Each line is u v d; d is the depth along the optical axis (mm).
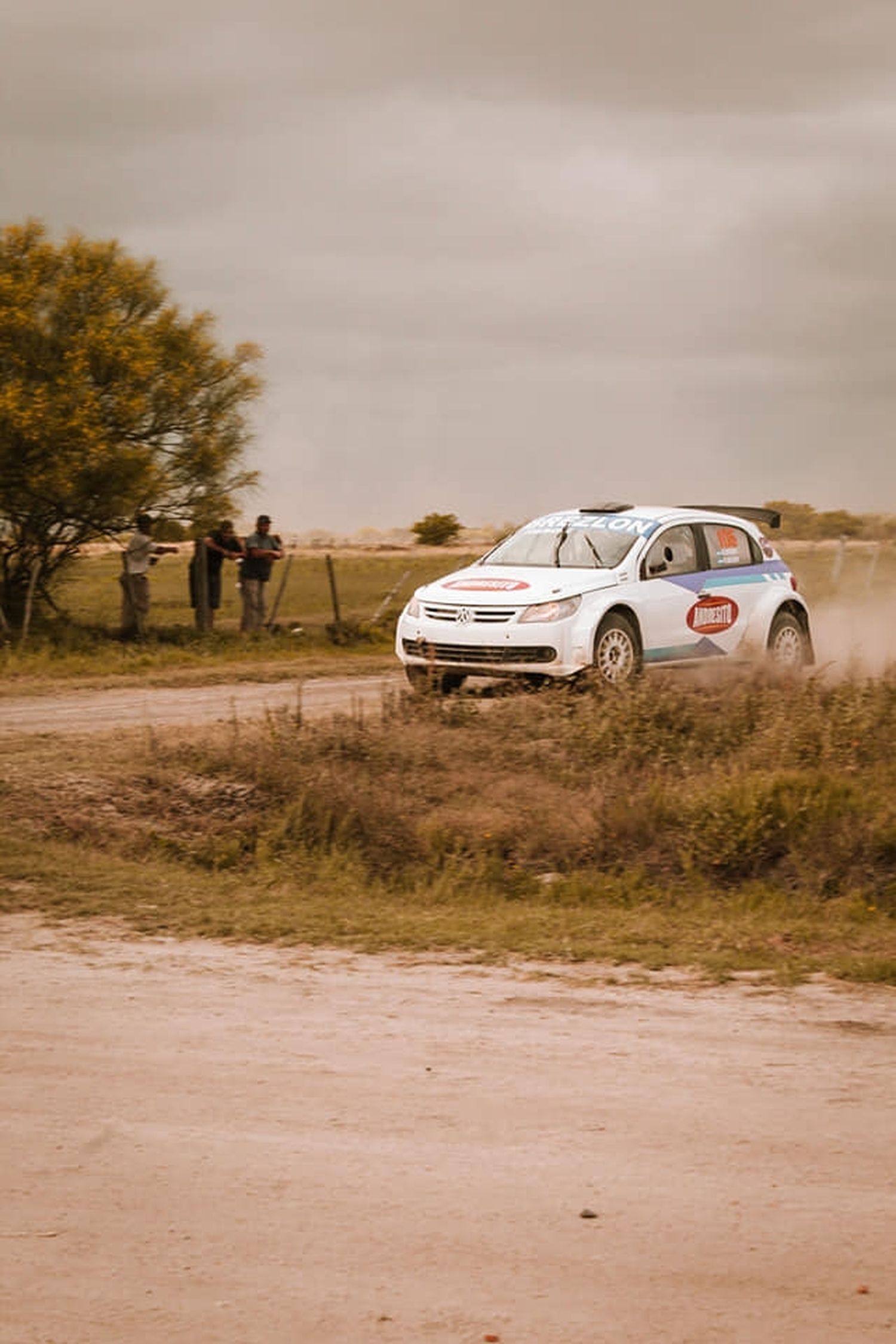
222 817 21172
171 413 47000
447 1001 12805
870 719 24062
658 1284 7523
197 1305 7309
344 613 59219
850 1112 9953
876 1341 7027
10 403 42375
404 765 22953
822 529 148250
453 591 29922
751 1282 7555
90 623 48188
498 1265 7707
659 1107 10023
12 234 46500
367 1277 7578
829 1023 12180
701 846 19078
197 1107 9969
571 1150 9219
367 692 35000
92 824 20438
